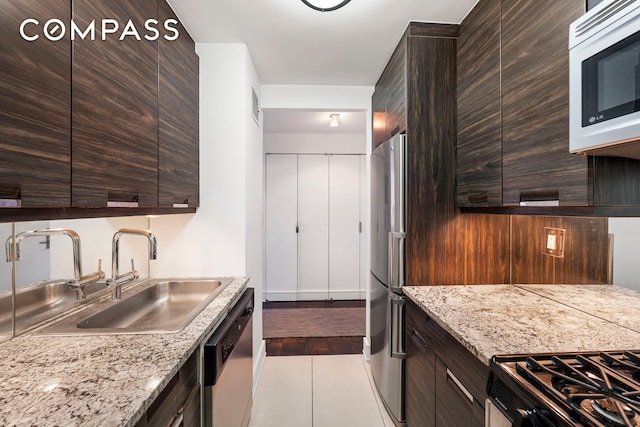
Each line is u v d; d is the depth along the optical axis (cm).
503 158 132
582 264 132
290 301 442
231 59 198
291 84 265
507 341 104
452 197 175
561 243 143
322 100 268
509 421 83
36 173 76
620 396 68
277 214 441
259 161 258
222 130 198
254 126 233
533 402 76
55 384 77
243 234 198
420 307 146
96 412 67
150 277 194
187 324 118
